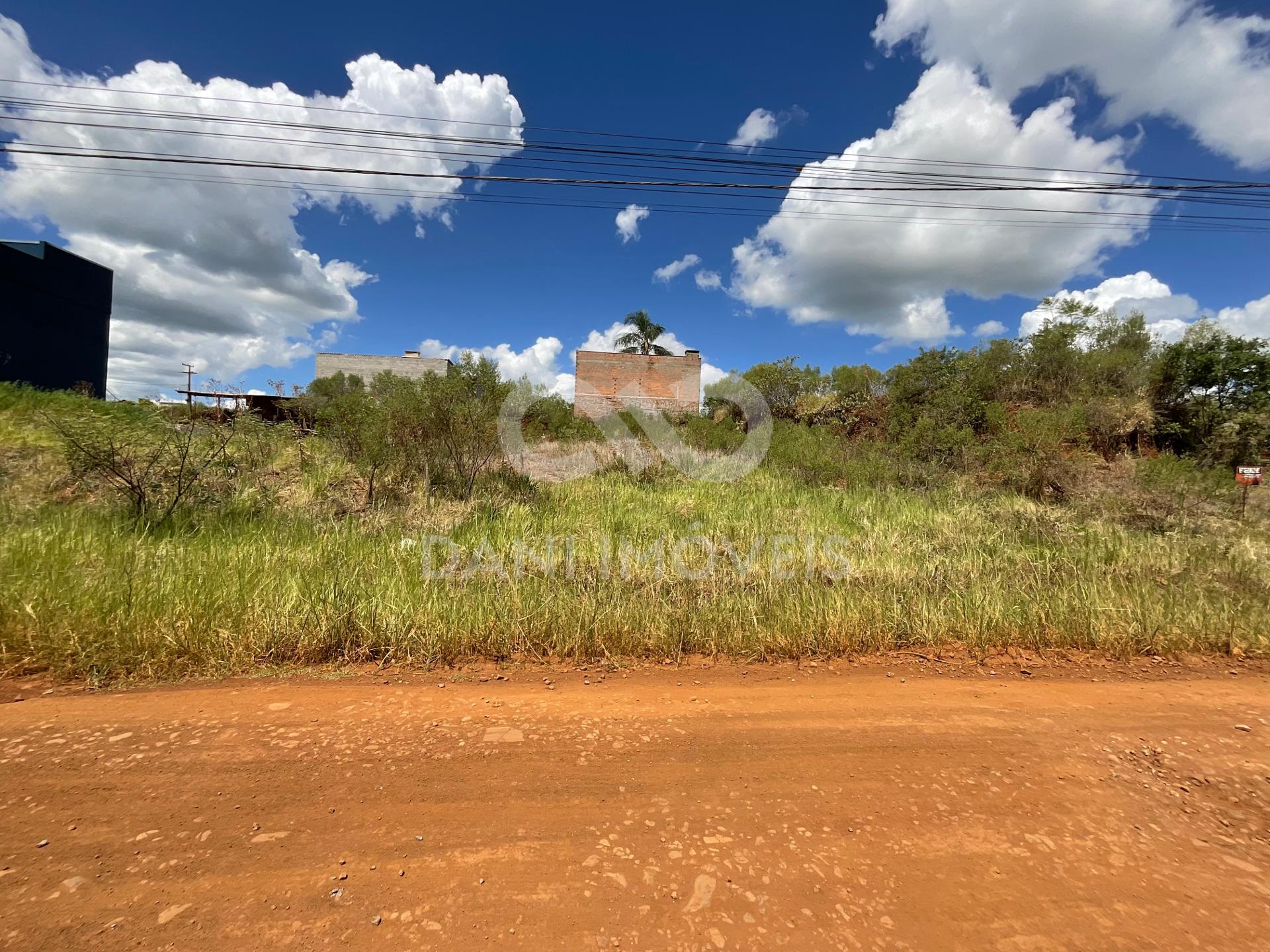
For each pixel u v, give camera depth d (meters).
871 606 4.85
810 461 12.12
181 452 6.95
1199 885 2.13
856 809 2.53
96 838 2.17
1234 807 2.63
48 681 3.47
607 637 4.33
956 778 2.80
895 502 9.34
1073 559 6.45
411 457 8.47
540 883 2.03
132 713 3.15
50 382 29.31
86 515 6.11
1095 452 12.92
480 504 7.75
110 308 33.00
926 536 7.39
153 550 5.14
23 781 2.51
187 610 4.00
